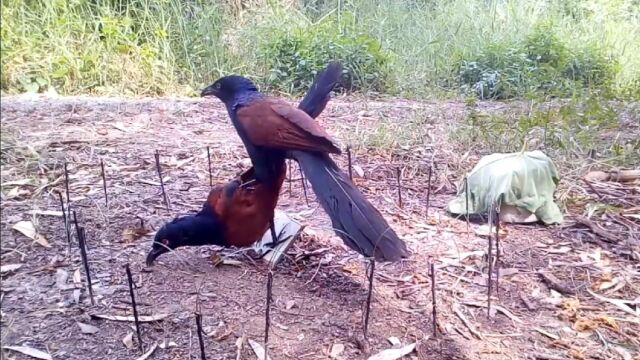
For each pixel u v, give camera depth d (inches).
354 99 86.7
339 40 96.1
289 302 34.0
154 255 35.6
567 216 47.2
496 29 116.0
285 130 33.3
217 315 32.5
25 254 37.0
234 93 35.8
